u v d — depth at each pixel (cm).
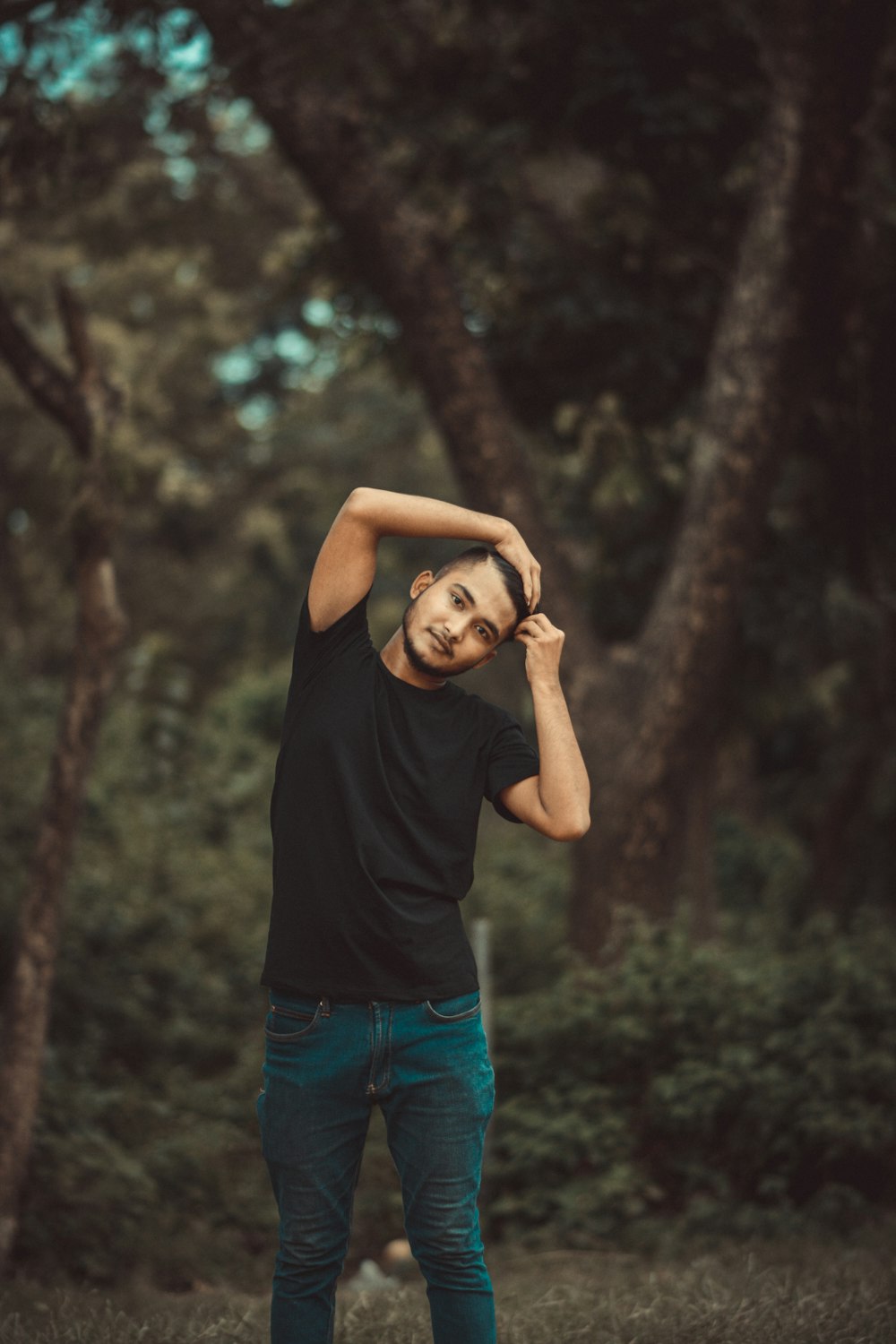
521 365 1035
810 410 1036
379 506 269
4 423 1947
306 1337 263
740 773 2106
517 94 989
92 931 998
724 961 741
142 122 934
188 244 1733
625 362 998
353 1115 263
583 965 795
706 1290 411
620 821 859
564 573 889
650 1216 652
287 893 264
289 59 754
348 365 1092
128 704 1555
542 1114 695
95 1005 912
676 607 871
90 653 588
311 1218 262
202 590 2703
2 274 1753
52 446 1905
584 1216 629
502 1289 465
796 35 767
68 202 942
